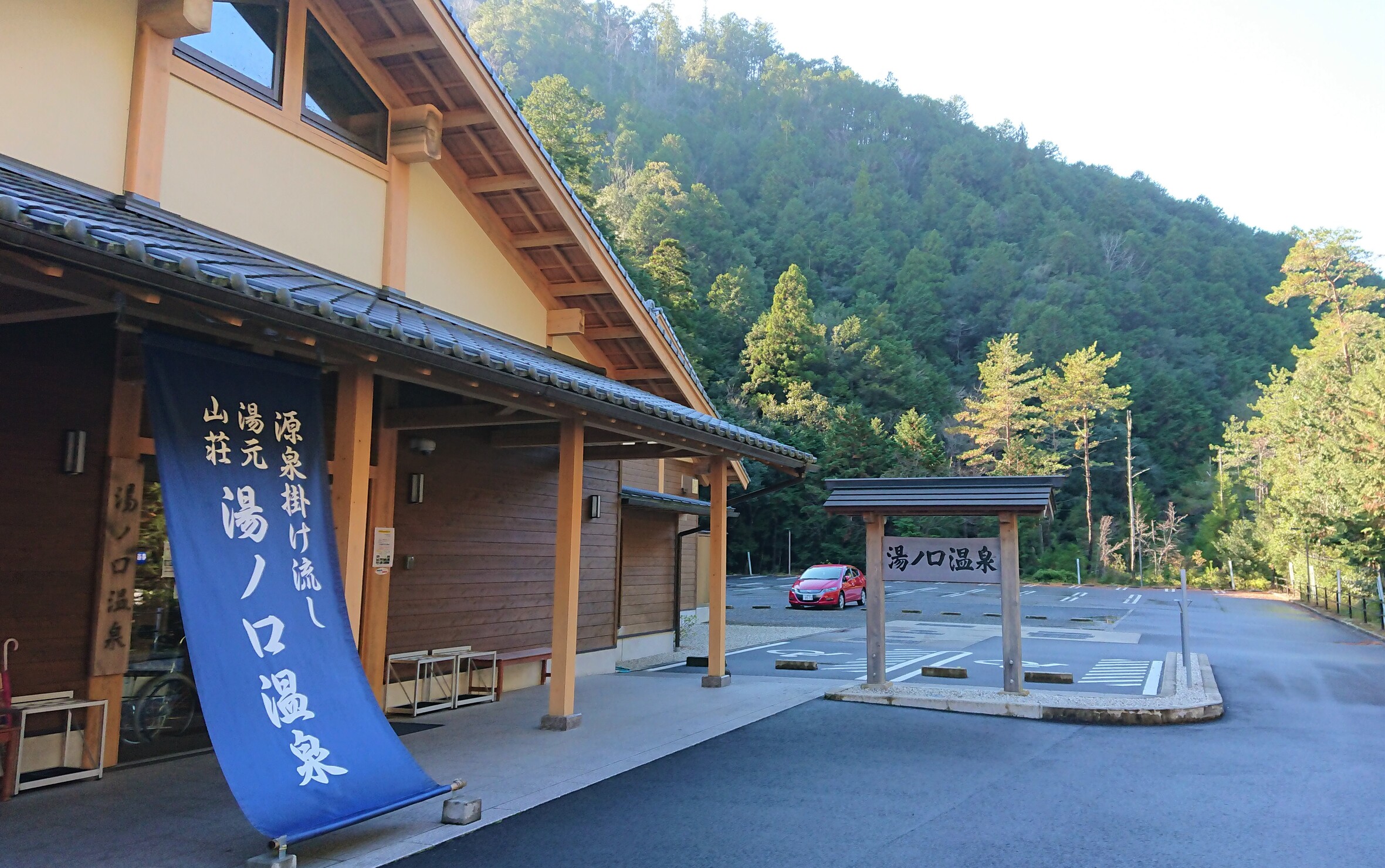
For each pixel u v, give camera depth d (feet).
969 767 21.93
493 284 30.14
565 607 25.43
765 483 168.35
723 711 28.68
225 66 20.88
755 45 489.67
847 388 208.23
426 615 28.43
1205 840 16.31
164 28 18.86
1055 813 17.95
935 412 212.02
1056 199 358.02
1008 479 31.55
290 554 15.87
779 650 52.85
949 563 32.07
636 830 16.51
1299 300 295.48
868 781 20.40
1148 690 34.94
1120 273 302.45
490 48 372.58
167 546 20.88
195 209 19.74
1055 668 43.29
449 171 28.17
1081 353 186.60
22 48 16.58
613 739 24.23
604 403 22.22
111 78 18.20
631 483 48.78
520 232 30.63
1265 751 24.06
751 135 398.01
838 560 164.86
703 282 250.37
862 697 30.91
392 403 26.50
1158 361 248.52
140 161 18.42
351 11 24.07
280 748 14.29
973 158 376.27
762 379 198.80
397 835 15.84
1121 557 175.52
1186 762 22.67
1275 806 18.56
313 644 15.74
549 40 398.21
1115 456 207.51
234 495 15.14
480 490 31.09
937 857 15.28
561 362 32.89
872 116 418.51
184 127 19.56
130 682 19.92
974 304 278.67
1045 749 24.04
